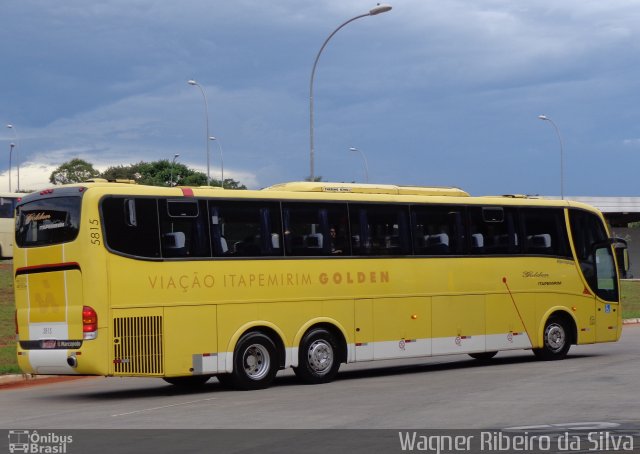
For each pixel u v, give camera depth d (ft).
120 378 73.51
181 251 57.36
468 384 58.49
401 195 67.82
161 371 55.98
